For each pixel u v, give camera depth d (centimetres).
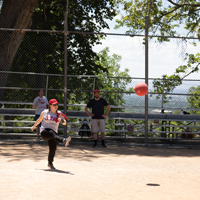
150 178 560
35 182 487
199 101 1347
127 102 1214
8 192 424
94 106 1042
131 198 420
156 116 1241
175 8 1805
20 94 1675
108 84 2527
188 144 1178
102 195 430
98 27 1902
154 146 1097
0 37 1273
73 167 663
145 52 1070
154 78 1123
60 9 1581
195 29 1797
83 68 1853
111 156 864
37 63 1759
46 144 1055
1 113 1180
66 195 421
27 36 1741
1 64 1268
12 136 1252
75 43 1842
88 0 1756
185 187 495
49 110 618
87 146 1058
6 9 1291
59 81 1712
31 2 1268
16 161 723
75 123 1145
